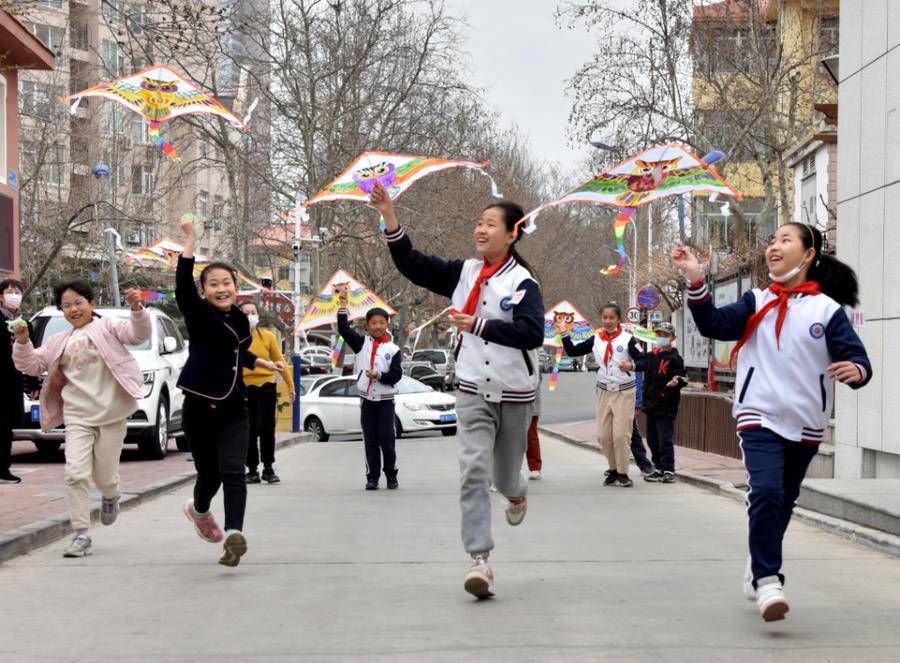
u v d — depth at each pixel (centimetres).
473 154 4266
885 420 1262
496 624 617
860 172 1341
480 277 684
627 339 1380
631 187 715
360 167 744
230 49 3888
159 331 1783
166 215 4534
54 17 3891
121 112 4106
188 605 670
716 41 3528
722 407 1836
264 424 1428
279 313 3866
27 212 3541
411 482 1445
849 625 613
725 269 2902
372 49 3962
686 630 602
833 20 3731
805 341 614
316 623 622
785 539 921
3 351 1260
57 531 923
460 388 687
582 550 870
